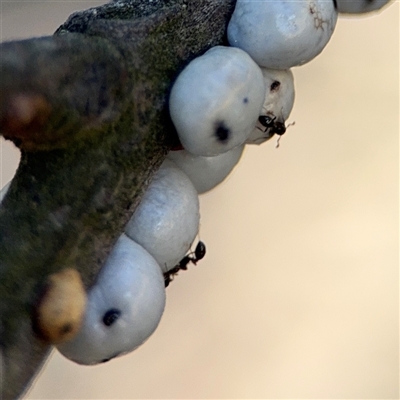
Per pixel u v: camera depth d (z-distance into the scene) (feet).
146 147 0.38
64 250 0.37
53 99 0.36
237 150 0.42
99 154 0.37
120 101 0.37
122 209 0.38
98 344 0.38
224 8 0.40
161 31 0.38
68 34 0.37
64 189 0.37
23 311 0.37
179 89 0.38
